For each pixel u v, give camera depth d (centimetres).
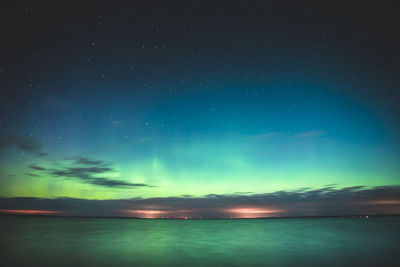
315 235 1708
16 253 1021
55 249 1113
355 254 1032
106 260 907
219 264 869
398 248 1176
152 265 845
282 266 841
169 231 1980
